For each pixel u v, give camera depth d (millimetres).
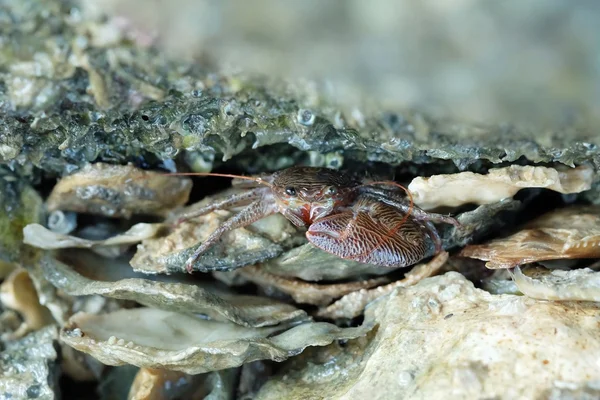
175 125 156
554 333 148
